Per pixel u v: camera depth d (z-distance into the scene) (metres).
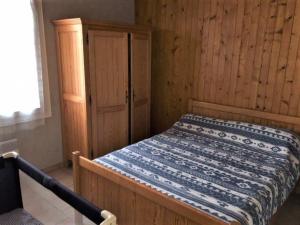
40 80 2.82
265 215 1.74
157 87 3.68
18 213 1.85
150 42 3.36
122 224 1.84
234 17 2.85
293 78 2.60
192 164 2.20
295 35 2.52
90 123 2.87
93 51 2.73
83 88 2.75
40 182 1.68
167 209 1.53
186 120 3.13
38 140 2.97
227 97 3.06
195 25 3.15
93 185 1.98
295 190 2.77
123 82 3.10
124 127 3.24
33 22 2.66
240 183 1.90
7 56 2.52
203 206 1.60
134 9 3.74
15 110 2.67
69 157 3.19
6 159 1.83
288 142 2.45
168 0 3.32
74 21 2.61
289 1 2.50
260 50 2.75
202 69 3.20
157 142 2.68
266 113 2.79
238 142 2.64
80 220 1.97
